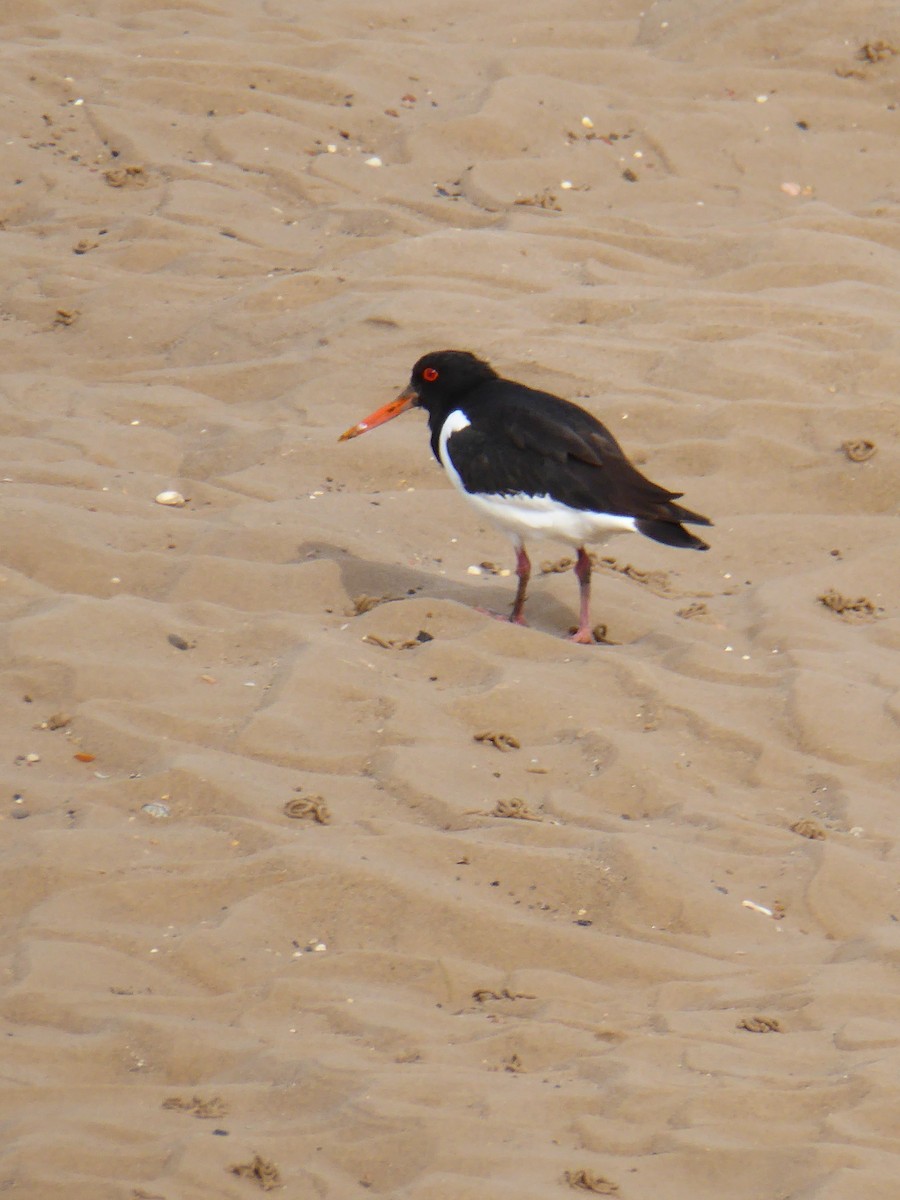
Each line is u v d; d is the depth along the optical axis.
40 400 15.91
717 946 8.63
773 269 18.45
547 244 19.03
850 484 14.51
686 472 14.78
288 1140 6.76
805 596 12.91
